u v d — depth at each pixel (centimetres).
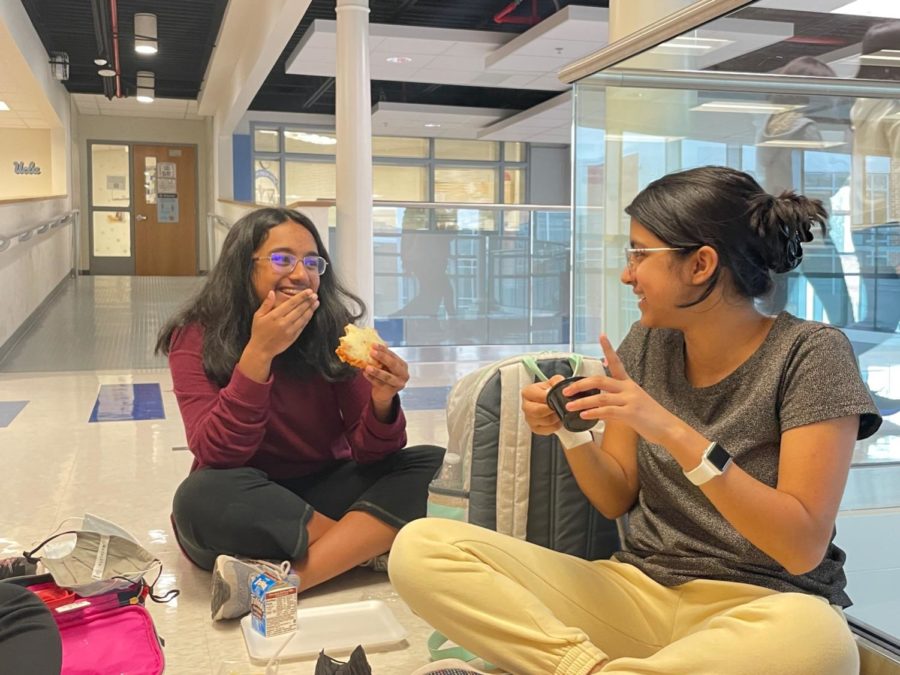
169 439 397
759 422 133
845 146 175
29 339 732
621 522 169
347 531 216
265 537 204
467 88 1438
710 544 142
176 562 236
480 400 174
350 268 558
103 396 509
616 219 231
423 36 977
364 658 143
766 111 188
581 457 150
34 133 1311
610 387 127
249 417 206
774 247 132
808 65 178
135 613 170
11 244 633
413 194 1695
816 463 124
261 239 217
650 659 124
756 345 137
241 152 1580
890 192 169
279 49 813
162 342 233
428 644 173
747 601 134
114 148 1589
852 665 122
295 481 231
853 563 179
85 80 1312
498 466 172
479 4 998
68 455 364
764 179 191
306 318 204
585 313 247
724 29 183
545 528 173
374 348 215
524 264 734
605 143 232
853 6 166
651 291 135
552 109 1287
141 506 289
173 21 991
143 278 1392
